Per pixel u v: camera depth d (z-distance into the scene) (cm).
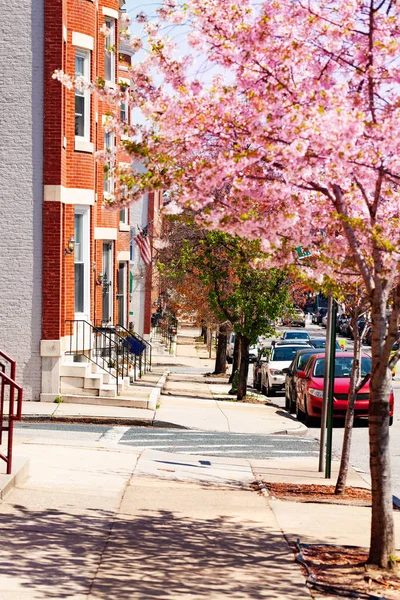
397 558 903
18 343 2225
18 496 1137
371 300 863
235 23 915
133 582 803
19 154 2223
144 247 3784
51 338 2222
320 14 896
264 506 1192
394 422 2442
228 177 894
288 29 893
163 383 3155
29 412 2064
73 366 2272
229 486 1360
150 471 1423
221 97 898
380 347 863
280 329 6222
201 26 920
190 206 915
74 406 2202
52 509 1078
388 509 876
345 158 812
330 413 1516
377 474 875
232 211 900
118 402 2272
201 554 916
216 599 765
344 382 2347
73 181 2420
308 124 798
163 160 885
